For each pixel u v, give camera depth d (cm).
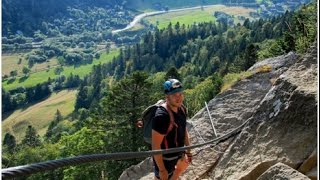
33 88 19875
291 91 560
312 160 470
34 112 17838
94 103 10462
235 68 3941
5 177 151
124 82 3697
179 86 425
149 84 3716
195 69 13188
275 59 1052
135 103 3719
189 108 1541
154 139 429
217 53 14850
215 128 748
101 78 18425
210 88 1948
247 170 523
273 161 502
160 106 434
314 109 512
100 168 3659
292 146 505
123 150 3856
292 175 398
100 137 4022
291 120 531
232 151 579
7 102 18350
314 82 557
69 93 19725
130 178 708
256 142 553
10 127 16488
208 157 653
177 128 437
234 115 770
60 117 14575
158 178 454
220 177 559
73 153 4644
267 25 14312
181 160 472
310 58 613
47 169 173
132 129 3759
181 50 18512
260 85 839
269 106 581
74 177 3788
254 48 4153
